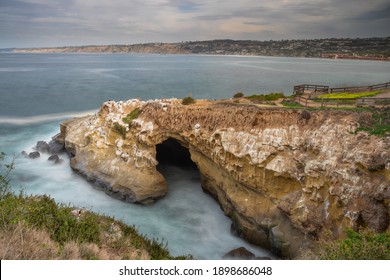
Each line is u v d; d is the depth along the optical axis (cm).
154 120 3597
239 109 3131
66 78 14000
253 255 2528
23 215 1449
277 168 2603
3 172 4038
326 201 2319
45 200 1942
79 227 1573
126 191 3484
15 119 6525
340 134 2448
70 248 1245
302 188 2484
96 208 3359
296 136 2650
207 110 3350
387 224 1961
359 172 2166
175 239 2864
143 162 3519
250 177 2780
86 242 1429
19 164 4316
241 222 2855
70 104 8056
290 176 2556
